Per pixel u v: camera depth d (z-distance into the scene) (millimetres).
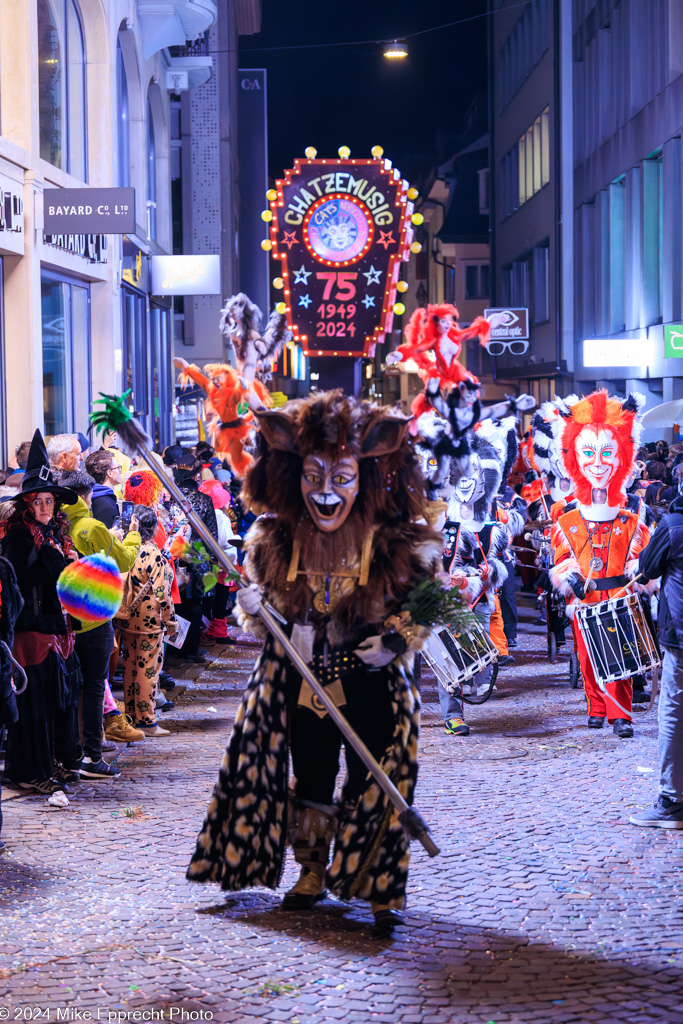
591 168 31984
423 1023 3654
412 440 4637
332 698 4508
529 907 4676
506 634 12172
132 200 13062
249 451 6145
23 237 13031
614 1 29281
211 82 28750
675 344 22688
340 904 4777
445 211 54688
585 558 7965
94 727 6840
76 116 16469
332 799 4773
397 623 4441
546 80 36594
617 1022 3629
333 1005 3793
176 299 28969
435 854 4266
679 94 23891
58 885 4953
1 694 5480
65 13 15867
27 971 4047
